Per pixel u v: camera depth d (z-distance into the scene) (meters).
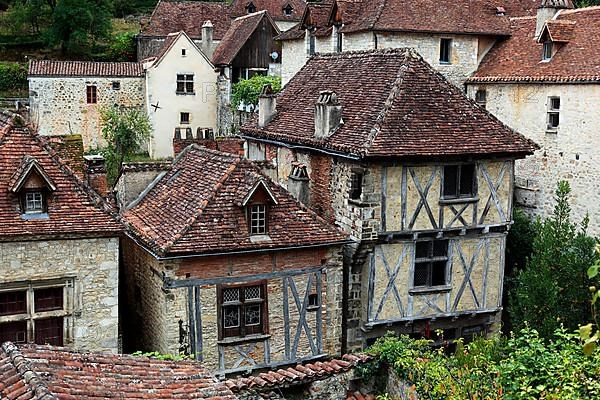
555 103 23.03
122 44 54.78
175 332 14.19
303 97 20.95
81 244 13.36
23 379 7.40
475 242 17.53
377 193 16.20
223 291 14.53
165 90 39.31
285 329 15.17
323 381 12.16
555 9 25.03
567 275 15.34
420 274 17.17
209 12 50.12
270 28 40.25
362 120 17.08
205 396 8.24
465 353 12.48
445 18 25.83
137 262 16.03
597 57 21.97
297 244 14.85
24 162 13.09
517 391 10.02
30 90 37.91
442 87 17.72
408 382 11.73
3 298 13.05
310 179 18.41
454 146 16.52
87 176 15.60
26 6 58.06
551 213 23.22
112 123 37.44
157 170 17.97
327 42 28.28
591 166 21.70
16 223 12.82
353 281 16.72
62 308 13.45
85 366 8.23
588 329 5.63
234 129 37.44
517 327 15.64
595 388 9.28
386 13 25.20
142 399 7.79
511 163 17.55
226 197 14.94
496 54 26.25
